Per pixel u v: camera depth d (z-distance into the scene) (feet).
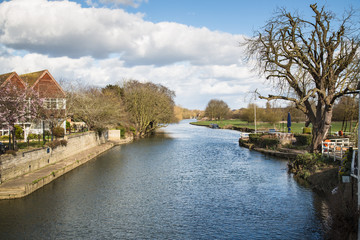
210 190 64.75
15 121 73.05
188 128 340.80
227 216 49.21
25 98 80.59
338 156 69.82
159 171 85.35
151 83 251.80
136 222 46.88
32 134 105.50
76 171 83.92
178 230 43.93
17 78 92.84
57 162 88.38
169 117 224.74
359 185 36.19
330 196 52.08
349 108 111.04
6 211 50.90
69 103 116.26
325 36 78.59
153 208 53.31
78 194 61.41
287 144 116.37
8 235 42.04
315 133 86.99
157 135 226.99
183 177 77.41
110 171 84.79
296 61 81.71
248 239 40.81
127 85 223.51
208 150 133.59
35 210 51.60
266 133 147.95
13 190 57.36
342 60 78.07
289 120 137.28
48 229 44.04
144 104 205.05
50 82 121.29
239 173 81.66
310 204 53.31
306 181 68.74
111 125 160.15
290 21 80.07
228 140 184.75
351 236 36.37
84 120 139.03
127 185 69.05
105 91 209.36
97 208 53.11
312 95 83.35
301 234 41.93
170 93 277.64
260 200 56.95
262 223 46.03
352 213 36.81
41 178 65.21
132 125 207.82
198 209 52.65
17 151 66.90
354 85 79.30
